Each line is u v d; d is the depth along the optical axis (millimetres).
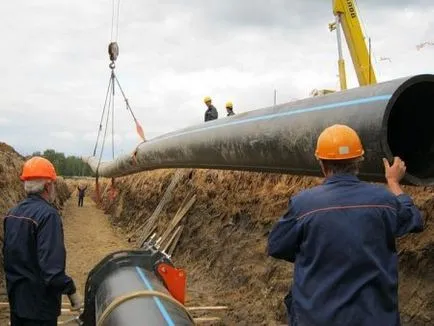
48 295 3758
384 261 2695
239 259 8281
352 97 3795
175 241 11219
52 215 3666
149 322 2971
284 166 5051
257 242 8055
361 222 2678
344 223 2680
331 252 2668
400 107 3873
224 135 6184
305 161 4477
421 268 4758
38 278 3725
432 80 3338
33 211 3691
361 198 2740
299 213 2797
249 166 5996
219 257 9055
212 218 10352
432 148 3680
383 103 3354
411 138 3904
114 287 3662
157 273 4047
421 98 3684
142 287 3543
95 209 33625
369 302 2596
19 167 16297
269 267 7301
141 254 4168
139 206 18969
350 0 11570
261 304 6902
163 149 10430
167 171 16328
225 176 10617
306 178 7449
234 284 8000
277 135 4734
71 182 71625
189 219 11453
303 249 2781
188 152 8195
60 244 3627
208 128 7086
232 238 8992
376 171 3641
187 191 12742
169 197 13758
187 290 8492
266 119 5109
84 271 11055
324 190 2814
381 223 2697
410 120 3896
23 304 3727
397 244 5098
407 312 4680
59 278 3559
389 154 3346
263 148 5090
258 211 8516
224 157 6402
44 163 3883
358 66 11539
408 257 4898
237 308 7211
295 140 4418
